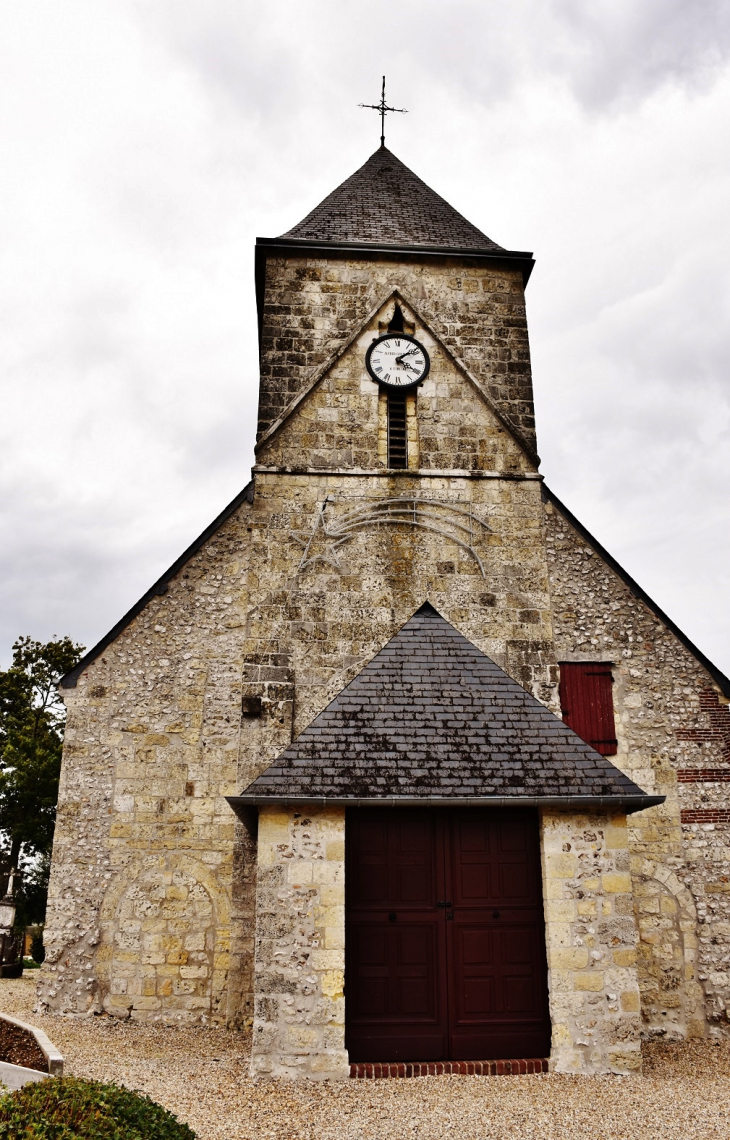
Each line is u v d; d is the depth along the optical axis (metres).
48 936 11.16
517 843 8.65
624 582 12.53
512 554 11.29
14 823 24.86
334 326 12.26
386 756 8.65
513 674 10.77
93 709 12.02
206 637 12.40
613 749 11.75
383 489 11.42
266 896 8.09
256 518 11.14
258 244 12.37
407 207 13.91
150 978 11.07
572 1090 7.39
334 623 10.77
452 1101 7.07
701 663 12.18
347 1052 7.79
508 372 12.33
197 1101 7.15
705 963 10.97
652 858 11.34
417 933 8.34
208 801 11.75
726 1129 6.62
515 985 8.27
